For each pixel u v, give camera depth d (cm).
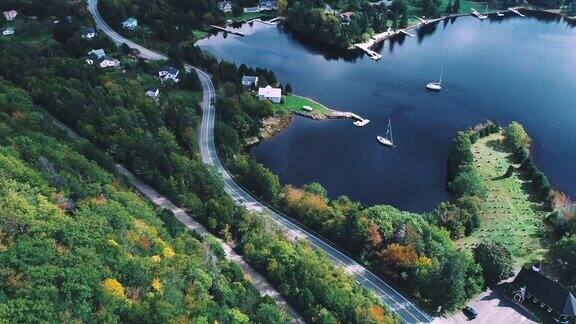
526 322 14675
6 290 10269
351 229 16925
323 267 15088
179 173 19012
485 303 15212
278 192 19900
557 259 16562
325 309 13712
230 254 16375
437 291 14600
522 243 17988
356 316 13562
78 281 10838
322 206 18312
